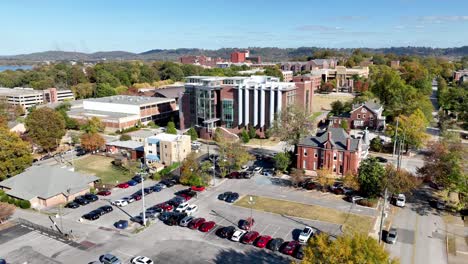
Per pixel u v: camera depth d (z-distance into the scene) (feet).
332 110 469.98
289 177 259.39
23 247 165.78
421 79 576.20
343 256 104.42
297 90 404.36
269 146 341.41
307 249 114.42
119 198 224.12
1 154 246.68
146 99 485.56
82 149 340.18
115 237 175.11
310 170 263.70
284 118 294.25
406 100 424.46
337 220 189.88
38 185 226.99
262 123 367.04
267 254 158.10
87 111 462.60
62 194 224.12
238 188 239.09
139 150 310.04
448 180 203.82
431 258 154.61
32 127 311.47
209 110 382.01
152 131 393.70
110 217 197.67
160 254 159.02
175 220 187.32
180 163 280.92
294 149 295.28
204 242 169.37
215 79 394.11
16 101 560.20
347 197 218.18
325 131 278.46
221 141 301.63
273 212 200.85
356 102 456.04
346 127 392.68
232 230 175.73
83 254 159.53
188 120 407.64
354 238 111.04
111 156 316.40
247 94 366.22
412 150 320.70
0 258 156.04
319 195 224.94
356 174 225.15
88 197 220.84
